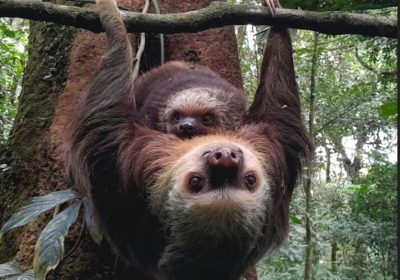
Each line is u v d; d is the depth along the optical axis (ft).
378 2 1.49
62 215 1.61
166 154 1.44
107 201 1.62
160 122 1.75
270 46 1.79
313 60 3.85
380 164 5.74
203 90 1.76
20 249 2.15
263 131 1.63
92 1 1.63
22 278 1.63
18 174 2.42
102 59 1.65
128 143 1.55
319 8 1.59
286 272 4.86
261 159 1.48
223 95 1.76
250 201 1.21
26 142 2.50
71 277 2.08
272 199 1.52
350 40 4.99
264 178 1.31
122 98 1.60
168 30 1.56
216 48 2.50
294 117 1.73
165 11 2.57
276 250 1.71
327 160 7.54
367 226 5.46
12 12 1.43
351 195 6.27
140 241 1.58
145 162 1.46
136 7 2.52
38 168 2.39
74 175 1.65
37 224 2.16
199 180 1.21
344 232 5.46
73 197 1.66
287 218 1.73
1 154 2.54
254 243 1.29
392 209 5.53
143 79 2.11
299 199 4.63
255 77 5.04
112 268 2.11
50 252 1.53
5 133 4.39
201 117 1.71
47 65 2.69
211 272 1.30
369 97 5.90
